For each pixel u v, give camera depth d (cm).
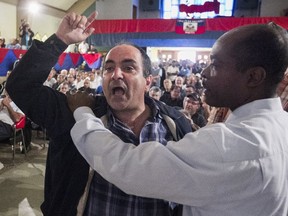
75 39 79
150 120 87
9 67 438
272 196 55
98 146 63
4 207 240
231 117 63
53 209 80
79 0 977
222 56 61
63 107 80
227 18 743
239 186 53
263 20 729
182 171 54
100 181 78
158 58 1152
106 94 81
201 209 59
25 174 312
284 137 59
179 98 378
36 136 467
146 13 1283
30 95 77
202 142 55
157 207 77
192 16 1115
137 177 57
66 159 79
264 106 61
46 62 77
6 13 751
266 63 58
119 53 80
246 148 54
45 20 891
